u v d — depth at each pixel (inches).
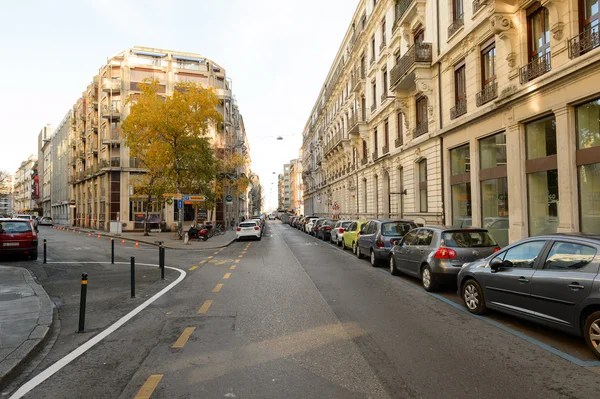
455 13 633.0
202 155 1013.2
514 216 481.1
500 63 505.0
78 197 2117.4
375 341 201.5
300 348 191.5
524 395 139.6
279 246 855.1
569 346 191.8
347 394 141.3
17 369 165.6
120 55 1600.6
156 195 1056.8
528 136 470.3
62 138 2682.1
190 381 154.2
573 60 379.9
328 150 1732.3
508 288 222.4
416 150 780.6
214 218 1622.8
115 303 299.7
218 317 252.1
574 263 187.3
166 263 555.8
